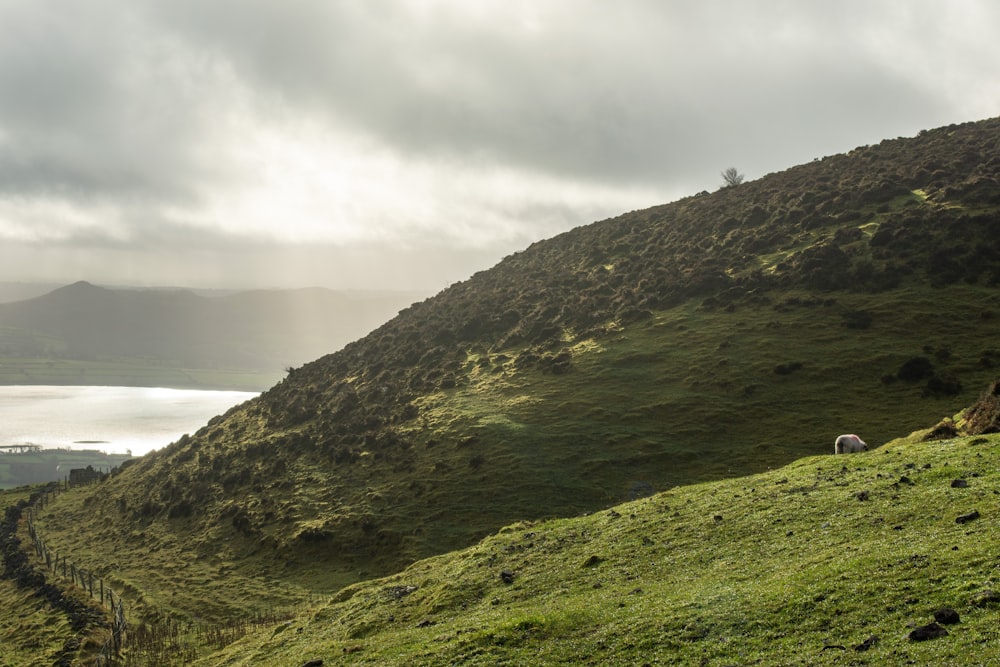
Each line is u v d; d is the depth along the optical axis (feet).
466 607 94.58
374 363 343.05
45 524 302.86
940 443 101.45
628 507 115.65
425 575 118.93
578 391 238.48
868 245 275.18
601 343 272.72
